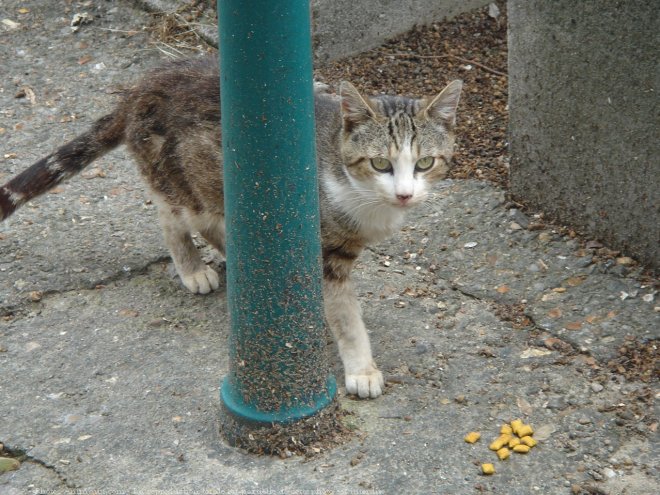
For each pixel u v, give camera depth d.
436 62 2.12
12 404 1.59
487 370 1.62
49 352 1.66
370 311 1.71
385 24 2.15
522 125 1.81
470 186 1.89
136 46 2.19
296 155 1.44
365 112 1.60
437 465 1.51
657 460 1.51
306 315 1.49
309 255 1.48
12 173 1.93
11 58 2.16
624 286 1.72
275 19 1.39
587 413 1.56
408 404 1.58
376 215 1.62
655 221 1.72
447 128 1.64
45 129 2.02
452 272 1.77
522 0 1.75
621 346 1.64
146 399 1.59
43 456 1.53
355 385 1.59
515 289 1.73
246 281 1.48
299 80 1.42
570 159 1.78
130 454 1.53
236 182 1.45
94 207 1.88
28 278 1.76
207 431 1.55
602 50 1.70
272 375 1.50
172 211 1.72
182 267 1.75
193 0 2.23
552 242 1.79
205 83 1.68
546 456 1.52
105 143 1.74
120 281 1.76
